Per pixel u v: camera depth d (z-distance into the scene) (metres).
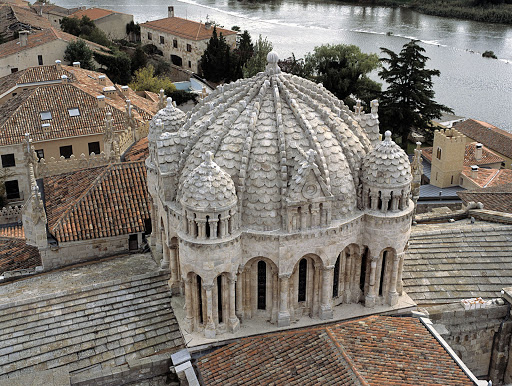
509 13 193.25
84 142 81.06
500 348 41.28
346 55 122.69
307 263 36.53
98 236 45.16
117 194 47.75
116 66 122.31
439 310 39.97
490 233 46.59
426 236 45.91
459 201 80.06
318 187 34.22
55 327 37.44
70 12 178.62
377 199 36.53
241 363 34.31
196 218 33.31
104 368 35.50
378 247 37.12
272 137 35.00
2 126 79.19
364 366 32.88
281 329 36.53
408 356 34.47
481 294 42.09
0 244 51.62
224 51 128.38
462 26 191.62
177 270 39.09
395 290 38.78
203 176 33.06
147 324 37.94
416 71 102.94
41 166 55.12
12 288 41.94
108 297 39.19
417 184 50.81
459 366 34.31
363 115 41.12
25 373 35.09
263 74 38.47
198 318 36.38
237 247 34.56
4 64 110.69
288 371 33.12
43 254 44.41
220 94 40.41
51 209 48.06
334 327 35.84
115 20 164.75
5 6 158.50
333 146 35.91
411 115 101.94
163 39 152.12
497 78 143.50
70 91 85.06
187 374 34.28
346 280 38.62
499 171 85.38
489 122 119.50
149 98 107.69
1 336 36.78
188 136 37.53
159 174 38.28
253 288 36.78
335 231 35.44
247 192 34.69
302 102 37.34
